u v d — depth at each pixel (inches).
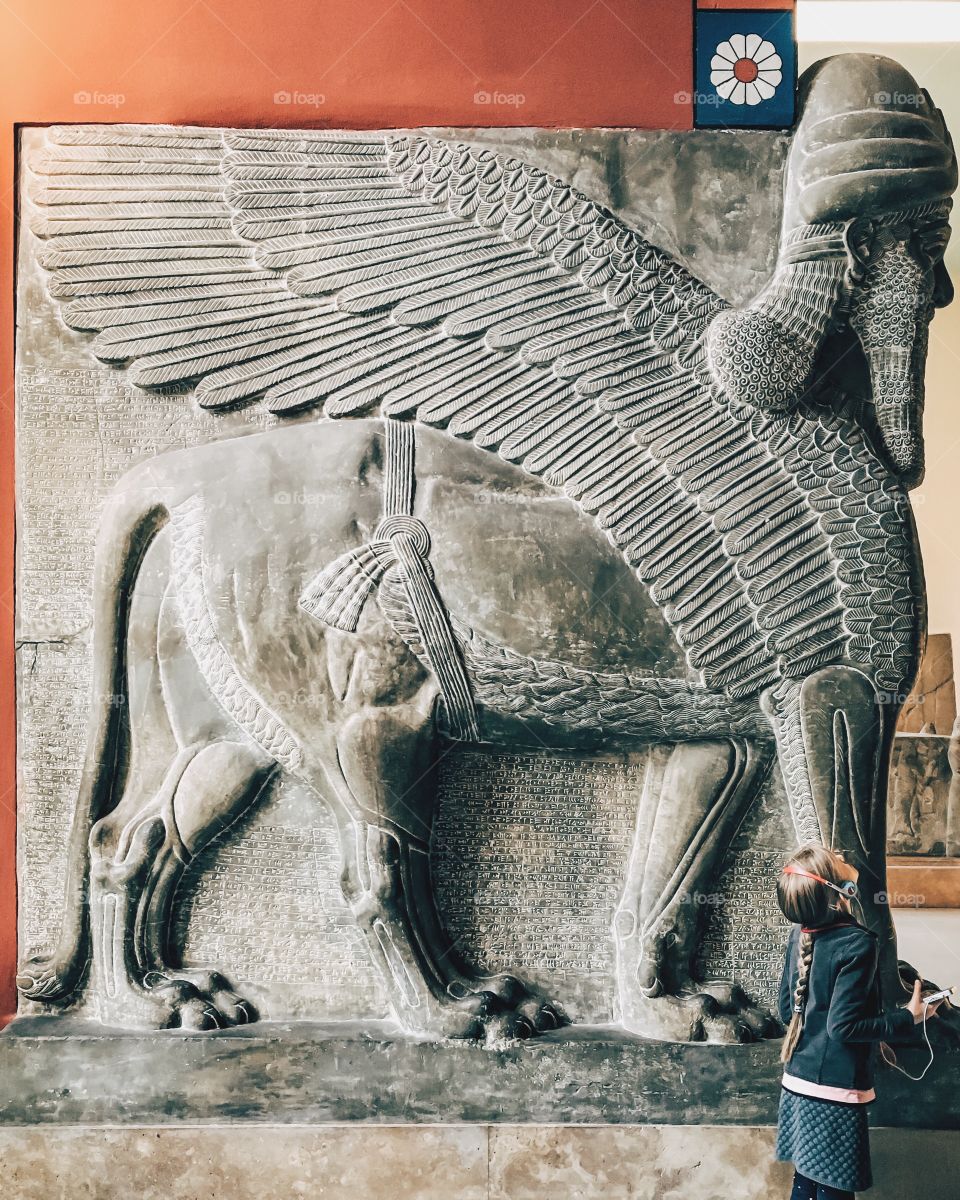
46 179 135.8
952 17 144.6
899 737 195.9
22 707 135.4
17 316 135.7
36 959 134.5
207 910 134.5
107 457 135.5
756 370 130.6
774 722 132.2
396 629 130.8
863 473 132.0
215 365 134.4
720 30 135.6
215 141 135.8
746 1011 132.0
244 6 136.1
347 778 130.5
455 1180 129.0
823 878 107.7
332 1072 129.5
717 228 135.9
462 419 133.0
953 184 133.6
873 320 133.9
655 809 134.3
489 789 135.0
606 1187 129.5
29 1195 128.6
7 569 135.6
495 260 134.8
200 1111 129.5
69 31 135.9
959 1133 131.0
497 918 134.2
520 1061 129.3
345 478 132.6
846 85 133.3
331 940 133.8
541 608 130.9
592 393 132.7
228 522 132.5
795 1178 112.7
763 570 130.3
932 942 168.6
